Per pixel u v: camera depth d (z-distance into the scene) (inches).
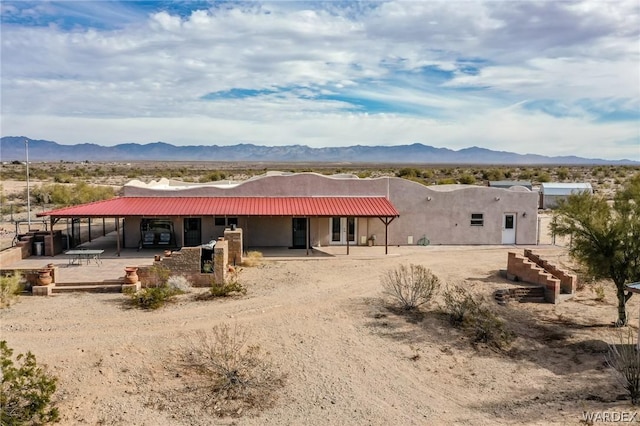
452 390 531.5
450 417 473.7
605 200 743.1
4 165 7140.8
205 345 594.2
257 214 1120.2
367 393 519.5
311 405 493.4
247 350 595.2
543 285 876.6
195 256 853.2
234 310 730.2
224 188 1253.7
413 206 1296.8
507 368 589.0
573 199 750.5
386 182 1283.2
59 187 2154.3
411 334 671.1
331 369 568.4
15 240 1193.4
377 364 584.7
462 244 1314.0
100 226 1517.0
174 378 533.3
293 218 1254.3
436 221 1306.6
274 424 458.9
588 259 717.9
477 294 850.1
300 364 576.7
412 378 555.5
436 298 823.1
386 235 1160.8
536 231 1332.4
